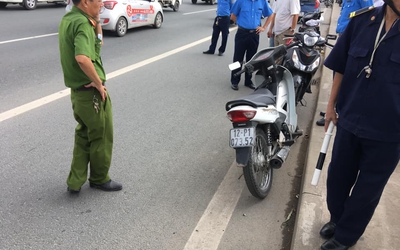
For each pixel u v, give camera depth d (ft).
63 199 11.28
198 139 15.70
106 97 10.75
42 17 43.11
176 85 22.71
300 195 11.48
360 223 8.40
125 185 12.20
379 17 7.24
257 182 11.23
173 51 31.60
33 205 10.92
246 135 10.48
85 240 9.66
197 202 11.50
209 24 47.83
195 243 9.74
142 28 42.19
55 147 14.32
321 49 19.06
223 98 20.92
